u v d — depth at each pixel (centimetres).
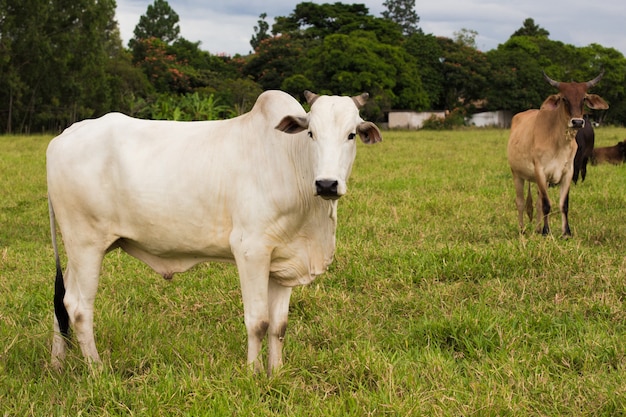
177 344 424
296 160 375
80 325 409
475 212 839
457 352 418
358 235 704
